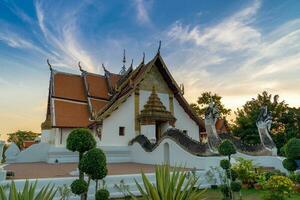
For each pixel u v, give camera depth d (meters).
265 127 16.94
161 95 25.00
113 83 27.17
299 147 10.40
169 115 23.23
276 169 14.45
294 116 24.75
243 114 27.20
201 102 39.84
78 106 24.30
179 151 15.10
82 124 22.67
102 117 20.84
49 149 20.44
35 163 19.80
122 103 22.53
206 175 11.62
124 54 30.86
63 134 22.17
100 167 7.11
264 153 16.19
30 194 4.21
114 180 9.72
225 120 33.28
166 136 16.73
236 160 12.47
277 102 26.09
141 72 24.88
